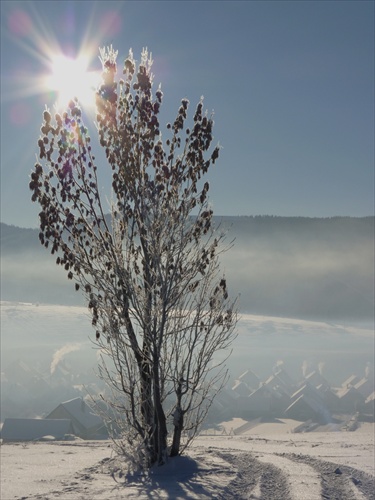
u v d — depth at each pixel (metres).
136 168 13.05
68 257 12.68
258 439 23.38
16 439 69.06
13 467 13.70
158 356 12.58
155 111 13.23
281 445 18.81
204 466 12.12
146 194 12.91
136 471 12.12
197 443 19.58
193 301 12.77
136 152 13.09
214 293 12.77
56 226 12.72
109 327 12.75
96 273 12.74
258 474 11.24
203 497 9.33
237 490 9.95
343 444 18.86
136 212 12.94
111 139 13.10
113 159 13.09
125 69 13.31
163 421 12.55
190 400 12.88
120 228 12.92
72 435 68.94
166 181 13.07
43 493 10.14
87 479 11.53
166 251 12.72
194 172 13.09
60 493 10.08
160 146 13.18
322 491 9.56
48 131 12.85
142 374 12.73
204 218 12.86
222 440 22.84
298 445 18.62
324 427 100.19
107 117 13.08
